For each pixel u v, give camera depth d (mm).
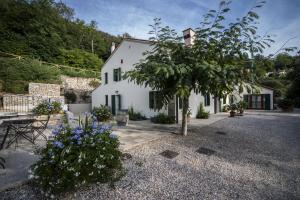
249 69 5352
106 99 17234
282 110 18078
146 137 7031
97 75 26859
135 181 3621
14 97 12531
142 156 5031
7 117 7555
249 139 7035
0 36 23016
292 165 4590
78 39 39844
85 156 2826
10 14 25609
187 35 11492
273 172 4184
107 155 3023
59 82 20062
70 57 29469
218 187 3492
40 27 28125
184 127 7582
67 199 2914
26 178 3436
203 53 5977
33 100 12953
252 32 5230
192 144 6289
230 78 5203
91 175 2850
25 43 24750
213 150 5680
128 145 5840
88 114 4559
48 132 7164
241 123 10742
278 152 5543
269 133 8070
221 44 5668
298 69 22531
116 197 3062
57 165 2705
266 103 20922
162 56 6438
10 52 22438
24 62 18438
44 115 8430
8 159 4395
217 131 8438
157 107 7621
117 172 3490
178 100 11398
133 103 14188
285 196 3248
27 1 29859
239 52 5457
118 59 15617
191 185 3537
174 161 4734
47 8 33688
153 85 6293
